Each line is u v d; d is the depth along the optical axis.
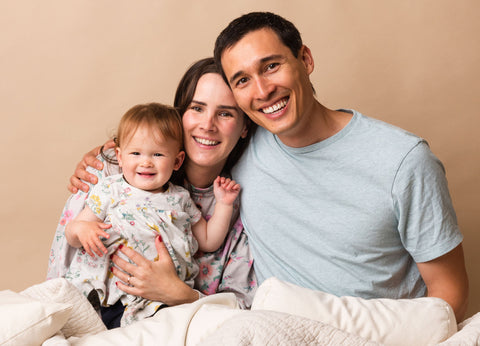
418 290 1.77
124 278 1.75
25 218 2.99
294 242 1.80
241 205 1.94
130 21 2.90
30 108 2.92
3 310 1.30
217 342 1.15
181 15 2.92
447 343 1.21
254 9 2.92
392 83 2.96
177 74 2.95
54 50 2.89
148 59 2.93
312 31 2.94
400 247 1.71
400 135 1.64
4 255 2.96
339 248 1.71
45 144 2.95
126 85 2.94
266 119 1.68
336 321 1.35
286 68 1.62
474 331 1.28
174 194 1.87
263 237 1.86
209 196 1.99
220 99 1.79
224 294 1.59
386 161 1.62
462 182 3.00
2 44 2.86
